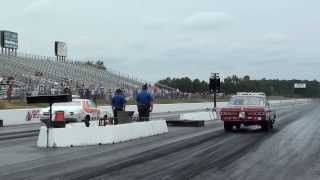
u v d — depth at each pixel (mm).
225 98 94125
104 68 89562
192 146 17875
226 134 23656
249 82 128250
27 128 28672
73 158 14266
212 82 41375
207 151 16281
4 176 11000
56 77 63562
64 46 83562
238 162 13586
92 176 11023
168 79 116000
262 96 26594
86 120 26281
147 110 23812
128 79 84750
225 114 25547
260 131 25750
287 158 14578
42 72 64188
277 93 163375
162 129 24297
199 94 92812
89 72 78500
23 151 16109
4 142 19391
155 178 10812
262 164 13234
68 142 17734
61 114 18609
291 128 28141
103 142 18641
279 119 38625
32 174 11281
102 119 22906
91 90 56062
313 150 16781
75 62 85875
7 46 71625
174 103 64562
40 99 17641
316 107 75500
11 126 31078
